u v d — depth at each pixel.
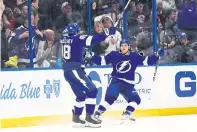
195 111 23.75
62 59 20.33
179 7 23.66
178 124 20.69
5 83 20.33
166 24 23.47
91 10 22.47
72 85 20.14
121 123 21.02
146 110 22.86
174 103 23.36
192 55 23.92
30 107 20.75
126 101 22.41
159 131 18.97
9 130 19.64
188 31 23.84
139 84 22.70
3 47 20.84
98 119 20.31
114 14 22.84
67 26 20.23
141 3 23.08
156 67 21.69
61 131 19.23
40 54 21.56
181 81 23.48
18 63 21.14
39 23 21.55
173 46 23.61
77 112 20.28
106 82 22.16
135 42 23.09
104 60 20.66
